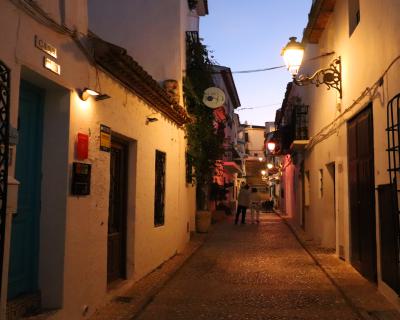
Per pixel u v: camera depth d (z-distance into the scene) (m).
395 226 5.95
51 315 4.83
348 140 9.46
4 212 3.69
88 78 5.87
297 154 20.08
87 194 5.77
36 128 5.24
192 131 13.64
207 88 14.09
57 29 4.97
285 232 17.09
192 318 5.95
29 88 5.07
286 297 6.99
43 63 4.71
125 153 8.04
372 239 7.54
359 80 8.45
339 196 10.40
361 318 5.83
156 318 5.95
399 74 5.94
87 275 5.82
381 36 6.88
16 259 4.86
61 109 5.32
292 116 17.77
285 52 9.92
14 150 4.19
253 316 6.02
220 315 6.07
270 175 43.62
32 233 5.14
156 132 9.48
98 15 12.16
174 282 8.13
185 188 13.09
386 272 6.60
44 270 5.13
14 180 4.12
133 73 7.04
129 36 12.22
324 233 12.30
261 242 13.97
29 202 5.10
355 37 8.77
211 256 11.16
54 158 5.26
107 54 6.00
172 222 10.98
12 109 4.14
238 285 7.86
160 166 9.98
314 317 5.95
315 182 14.12
